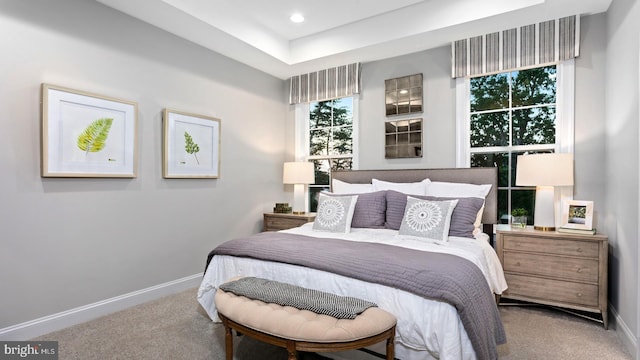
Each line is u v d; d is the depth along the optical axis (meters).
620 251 2.39
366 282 1.83
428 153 3.67
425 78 3.69
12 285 2.26
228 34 3.31
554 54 2.99
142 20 3.03
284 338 1.54
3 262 2.22
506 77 3.38
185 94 3.42
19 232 2.29
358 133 4.13
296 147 4.66
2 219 2.21
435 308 1.64
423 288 1.66
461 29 3.18
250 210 4.20
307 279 2.03
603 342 2.26
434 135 3.64
